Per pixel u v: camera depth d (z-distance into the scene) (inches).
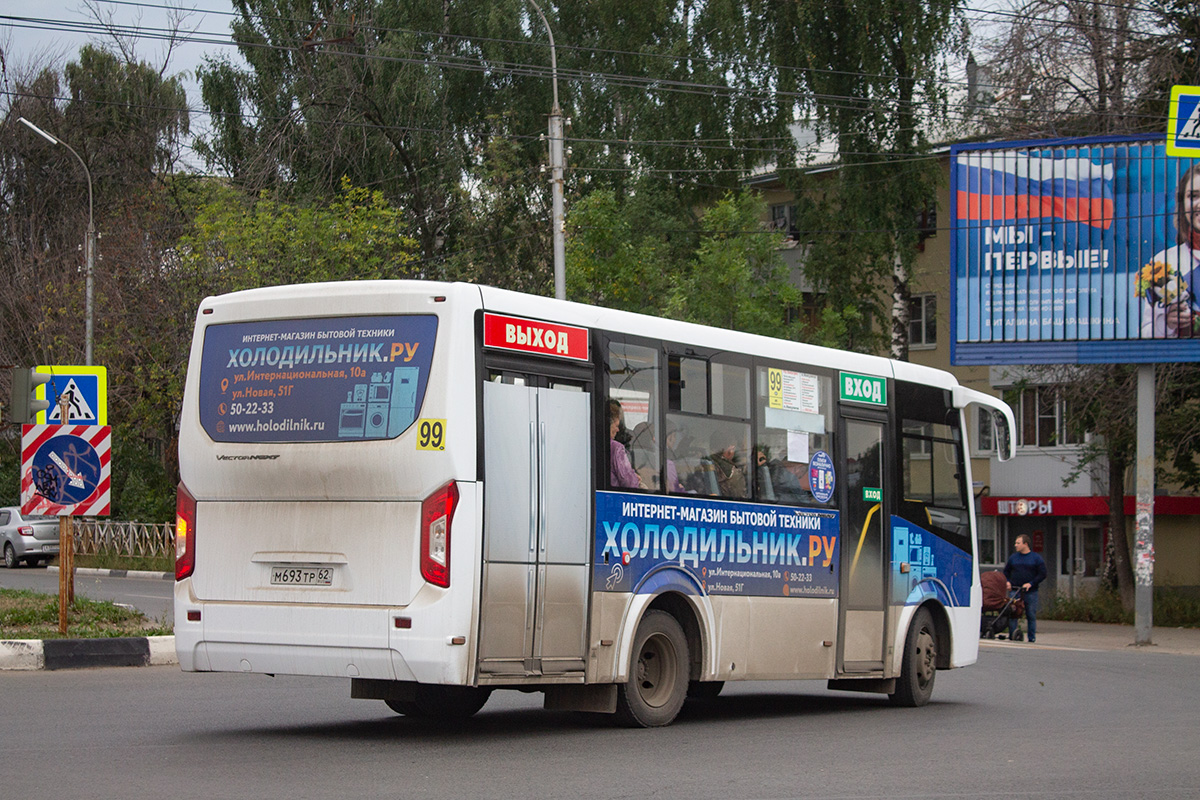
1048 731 462.9
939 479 590.6
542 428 401.1
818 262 1440.7
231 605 392.2
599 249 1320.1
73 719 417.4
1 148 1893.5
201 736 390.0
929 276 1685.5
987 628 1074.1
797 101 1466.5
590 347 421.4
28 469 609.3
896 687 557.0
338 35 1595.7
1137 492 1018.1
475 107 1644.9
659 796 305.9
